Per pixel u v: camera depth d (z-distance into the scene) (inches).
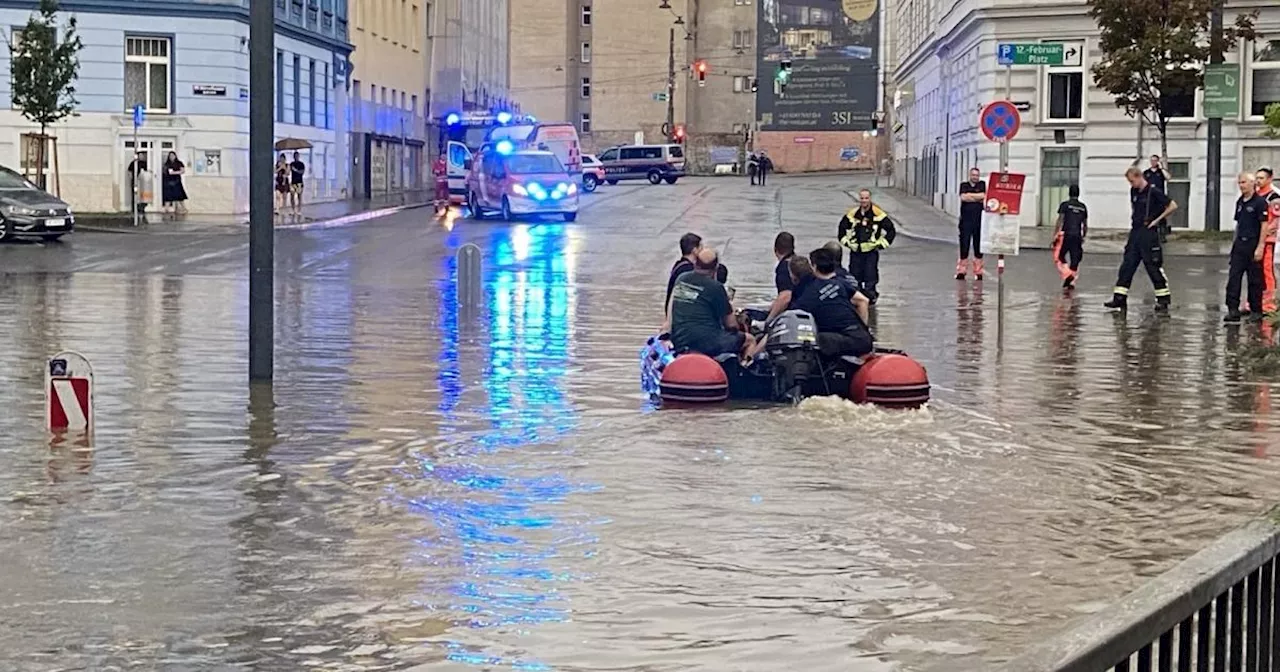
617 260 1327.5
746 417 521.0
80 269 1188.5
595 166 2881.4
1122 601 183.6
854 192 2664.9
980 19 1820.9
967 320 881.5
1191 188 1728.6
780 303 578.6
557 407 545.6
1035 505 390.3
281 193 2059.5
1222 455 462.3
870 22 3941.9
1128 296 1024.2
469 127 2755.9
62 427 487.2
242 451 456.8
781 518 372.2
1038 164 1792.6
